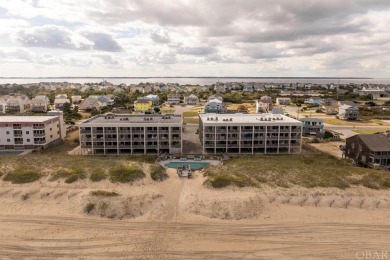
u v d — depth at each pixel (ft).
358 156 277.23
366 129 455.22
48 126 333.62
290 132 316.60
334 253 139.44
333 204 185.68
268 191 198.80
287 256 136.98
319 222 167.22
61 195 193.47
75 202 185.37
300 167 241.35
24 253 137.69
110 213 173.58
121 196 188.75
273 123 314.14
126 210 175.94
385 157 255.91
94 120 328.70
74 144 350.23
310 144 364.99
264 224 164.86
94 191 192.95
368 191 201.05
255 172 225.97
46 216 171.22
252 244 146.41
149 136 311.06
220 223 165.78
